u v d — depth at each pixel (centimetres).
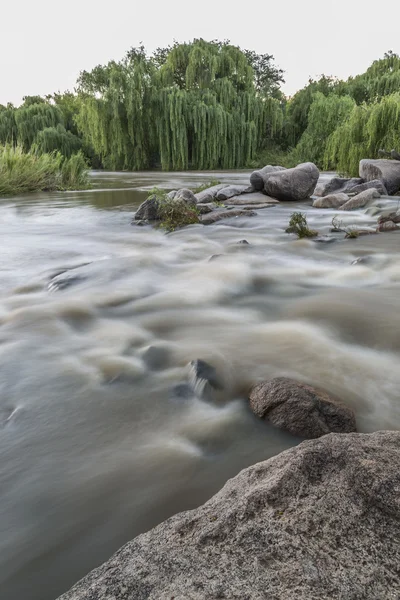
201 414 236
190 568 118
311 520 128
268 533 125
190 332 357
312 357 299
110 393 260
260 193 1408
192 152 3834
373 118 1747
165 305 432
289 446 208
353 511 130
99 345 332
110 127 3612
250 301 447
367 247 680
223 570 116
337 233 818
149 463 196
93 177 2866
